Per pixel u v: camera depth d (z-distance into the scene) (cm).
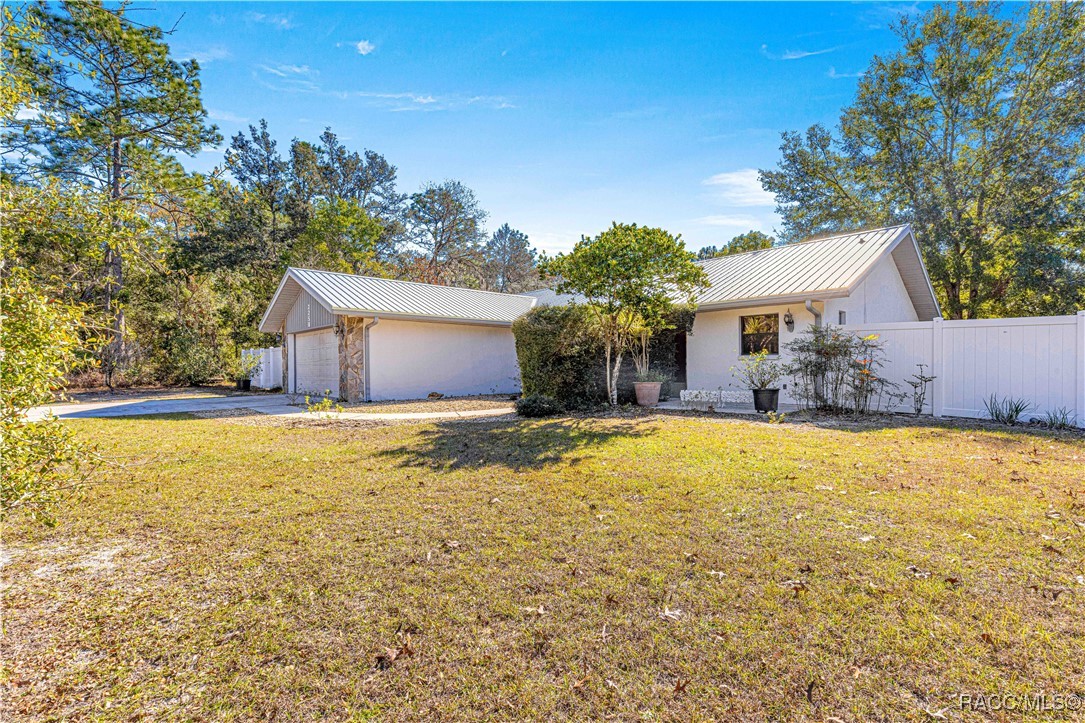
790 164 2552
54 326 314
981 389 909
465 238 3894
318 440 796
